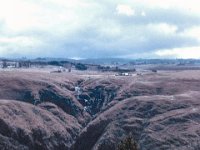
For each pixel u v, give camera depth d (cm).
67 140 10331
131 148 4900
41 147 9619
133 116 10100
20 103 11094
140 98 11081
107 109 11825
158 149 8506
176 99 10794
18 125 9825
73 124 11338
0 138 9156
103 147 9056
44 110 11488
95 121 10306
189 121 9375
